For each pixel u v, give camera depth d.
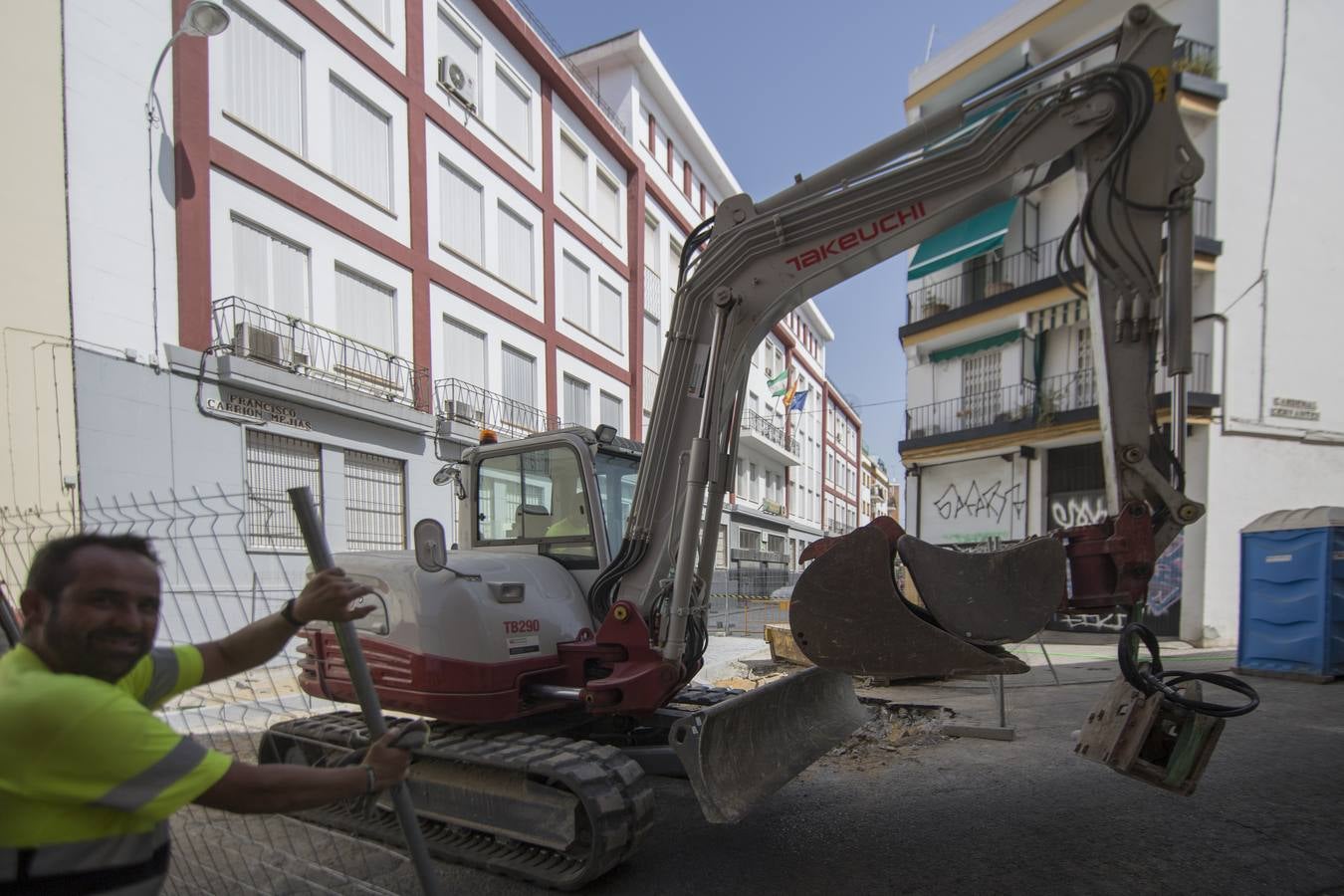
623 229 23.34
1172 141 3.36
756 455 32.88
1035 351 15.26
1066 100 3.43
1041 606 3.23
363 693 1.75
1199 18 13.27
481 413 15.31
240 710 4.32
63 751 1.29
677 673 3.92
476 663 3.86
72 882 1.34
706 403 3.95
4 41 7.91
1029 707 7.27
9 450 7.68
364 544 12.40
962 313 15.91
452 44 15.93
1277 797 4.39
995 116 3.57
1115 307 3.44
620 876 3.52
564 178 20.42
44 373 8.05
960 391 16.69
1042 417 14.40
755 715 3.87
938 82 16.64
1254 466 12.86
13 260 7.88
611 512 4.77
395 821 3.98
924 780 4.91
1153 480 3.32
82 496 8.23
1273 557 8.80
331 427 11.73
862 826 4.09
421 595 4.00
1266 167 13.20
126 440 8.84
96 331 8.65
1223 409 12.66
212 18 8.49
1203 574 12.52
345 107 13.03
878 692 8.41
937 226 3.72
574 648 4.20
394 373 13.70
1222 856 3.58
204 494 9.66
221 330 10.30
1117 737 3.06
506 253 17.66
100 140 8.83
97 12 8.84
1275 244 13.18
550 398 18.88
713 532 4.29
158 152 9.55
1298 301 13.30
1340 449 13.36
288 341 11.14
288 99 11.90
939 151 3.66
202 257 10.06
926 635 3.18
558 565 4.59
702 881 3.45
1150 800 4.39
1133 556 3.27
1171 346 3.35
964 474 16.39
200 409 9.71
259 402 10.51
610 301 22.47
